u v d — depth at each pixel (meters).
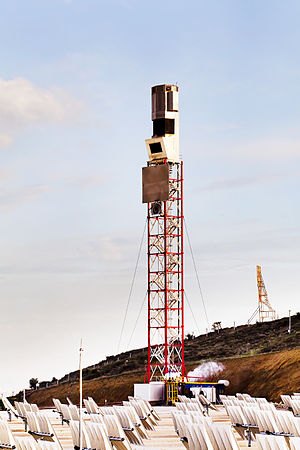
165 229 81.88
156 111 83.44
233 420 37.84
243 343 135.88
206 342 146.38
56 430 47.50
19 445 26.56
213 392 74.00
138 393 76.94
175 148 82.88
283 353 101.75
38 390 131.38
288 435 31.73
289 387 91.94
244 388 99.56
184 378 79.00
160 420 56.22
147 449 37.06
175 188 82.50
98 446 29.55
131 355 146.38
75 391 122.31
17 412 48.47
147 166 83.19
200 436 26.00
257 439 25.28
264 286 146.00
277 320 146.88
